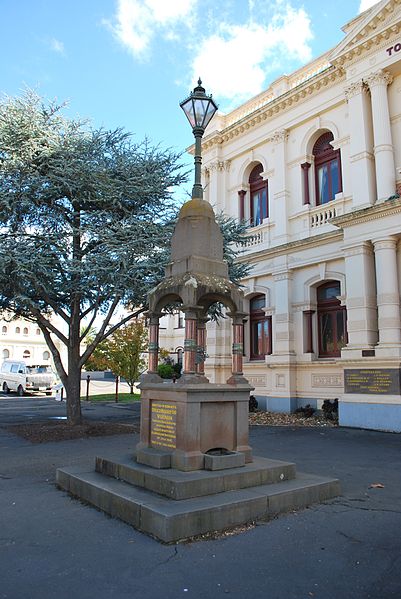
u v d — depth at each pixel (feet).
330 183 60.08
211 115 25.03
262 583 12.91
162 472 19.38
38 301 47.44
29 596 12.12
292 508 19.21
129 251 39.88
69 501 20.71
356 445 36.60
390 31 49.49
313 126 61.21
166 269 24.39
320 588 12.67
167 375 89.76
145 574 13.38
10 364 115.55
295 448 35.24
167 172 47.52
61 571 13.58
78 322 46.85
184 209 24.32
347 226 50.52
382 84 50.62
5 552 14.99
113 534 16.40
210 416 20.83
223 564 14.03
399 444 37.06
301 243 58.90
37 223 43.04
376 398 45.62
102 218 43.93
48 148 41.11
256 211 69.62
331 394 55.62
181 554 14.69
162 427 21.40
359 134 51.78
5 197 39.45
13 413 63.67
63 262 41.14
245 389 21.90
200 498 17.75
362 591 12.53
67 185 40.68
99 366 83.20
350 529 17.08
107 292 42.47
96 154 44.60
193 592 12.39
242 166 70.95
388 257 46.91
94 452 33.40
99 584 12.79
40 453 33.14
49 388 107.76
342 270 55.83
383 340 46.09
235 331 23.08
